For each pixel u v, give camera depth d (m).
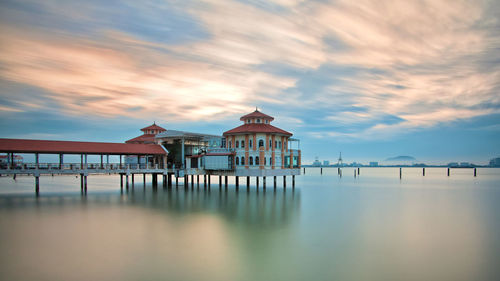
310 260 21.80
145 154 65.25
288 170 66.88
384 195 59.66
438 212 40.06
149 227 30.47
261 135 60.91
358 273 19.69
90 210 39.38
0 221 32.72
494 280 18.81
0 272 19.30
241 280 18.52
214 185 77.31
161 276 18.94
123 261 21.28
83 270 19.72
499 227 31.59
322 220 34.38
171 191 62.03
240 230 29.64
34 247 23.98
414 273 19.77
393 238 27.28
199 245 24.86
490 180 113.69
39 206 42.12
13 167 51.34
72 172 55.78
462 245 25.44
